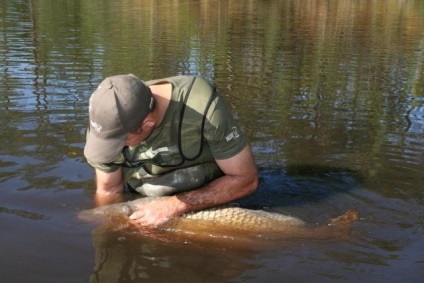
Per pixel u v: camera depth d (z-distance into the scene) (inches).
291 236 92.4
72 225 92.9
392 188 109.2
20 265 82.4
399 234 93.5
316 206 102.8
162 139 94.1
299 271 83.3
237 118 142.7
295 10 484.4
